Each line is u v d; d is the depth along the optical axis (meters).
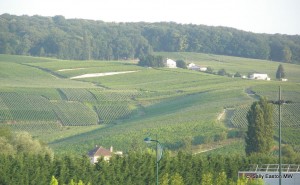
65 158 183.75
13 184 175.88
